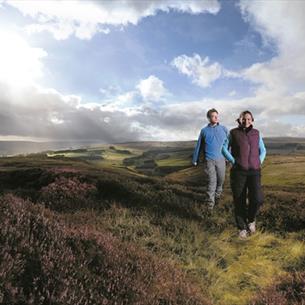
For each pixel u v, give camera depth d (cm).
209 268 733
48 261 457
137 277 536
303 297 557
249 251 848
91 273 497
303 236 923
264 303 561
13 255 452
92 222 876
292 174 5541
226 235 932
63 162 4825
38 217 581
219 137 1113
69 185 1270
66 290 410
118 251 597
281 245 881
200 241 870
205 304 549
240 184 971
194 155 1151
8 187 1655
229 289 676
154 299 499
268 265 770
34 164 4328
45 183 1587
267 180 5162
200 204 1186
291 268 751
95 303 429
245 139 973
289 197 1320
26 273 436
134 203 1149
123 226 907
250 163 962
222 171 1134
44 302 405
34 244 489
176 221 990
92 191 1240
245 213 984
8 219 517
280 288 613
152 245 823
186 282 599
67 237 569
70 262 485
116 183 1305
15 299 380
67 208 1086
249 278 718
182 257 784
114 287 486
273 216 1055
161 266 623
